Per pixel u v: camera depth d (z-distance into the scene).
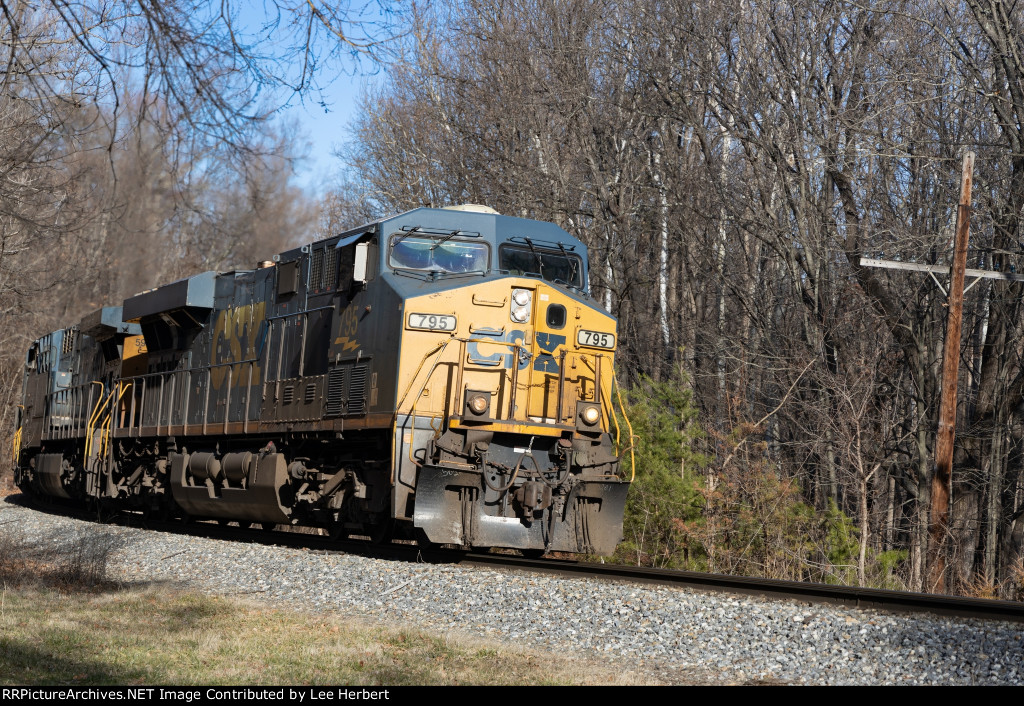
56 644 10.84
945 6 27.67
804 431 27.84
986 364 30.94
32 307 52.16
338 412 18.98
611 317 19.16
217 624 12.42
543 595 13.66
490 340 18.00
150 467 27.67
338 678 9.68
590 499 18.42
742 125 32.44
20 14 10.55
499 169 38.44
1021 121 27.09
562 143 37.22
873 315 29.14
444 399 17.67
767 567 22.73
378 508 18.61
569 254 19.64
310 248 21.12
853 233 29.94
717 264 33.53
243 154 9.46
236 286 24.31
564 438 18.19
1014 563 27.73
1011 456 31.33
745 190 32.94
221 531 24.48
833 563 22.80
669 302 36.72
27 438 38.44
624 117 35.50
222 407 23.77
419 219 18.78
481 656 10.74
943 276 29.08
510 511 17.91
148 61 8.95
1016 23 27.14
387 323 17.94
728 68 32.66
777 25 31.14
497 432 17.67
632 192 36.00
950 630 11.12
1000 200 27.97
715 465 25.16
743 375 30.22
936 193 29.97
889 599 12.80
